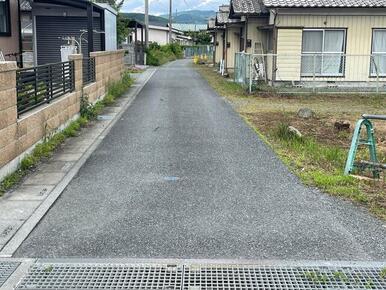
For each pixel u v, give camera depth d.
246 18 19.62
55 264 3.90
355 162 6.53
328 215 4.97
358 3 16.83
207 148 8.05
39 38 17.98
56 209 5.14
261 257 4.04
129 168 6.79
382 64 17.55
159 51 47.66
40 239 4.38
